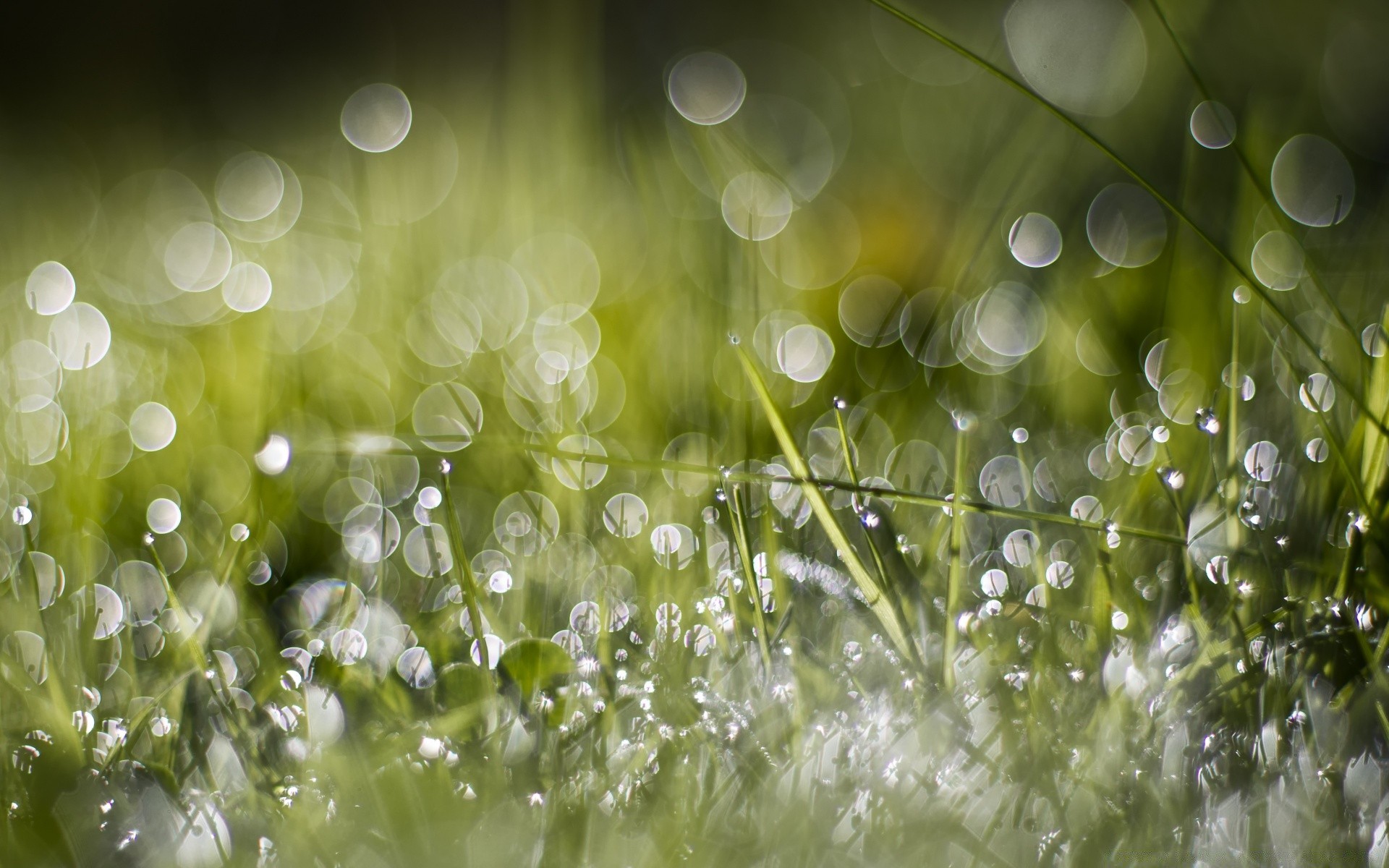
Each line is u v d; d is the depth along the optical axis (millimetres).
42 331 1227
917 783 893
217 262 1690
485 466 1050
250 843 890
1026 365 1120
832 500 985
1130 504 972
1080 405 1087
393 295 1334
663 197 1388
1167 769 897
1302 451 964
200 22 2615
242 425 1099
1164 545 965
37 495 1022
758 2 2332
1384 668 904
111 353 1248
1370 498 929
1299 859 883
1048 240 1260
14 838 891
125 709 927
